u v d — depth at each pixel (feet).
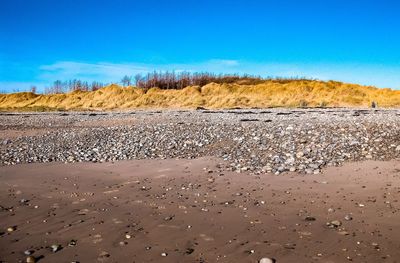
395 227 21.31
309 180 33.45
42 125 107.65
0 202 28.86
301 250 18.38
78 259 17.85
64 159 49.37
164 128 74.13
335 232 20.79
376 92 439.63
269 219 23.36
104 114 165.89
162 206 26.81
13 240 20.59
